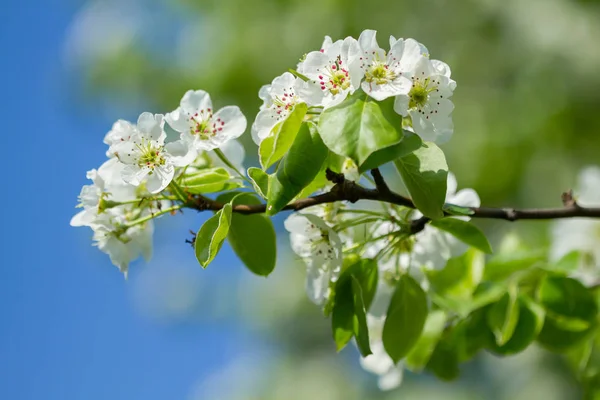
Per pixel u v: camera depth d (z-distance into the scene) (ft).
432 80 3.31
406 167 3.32
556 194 7.02
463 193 3.58
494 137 7.14
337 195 3.34
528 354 6.61
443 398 6.84
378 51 3.29
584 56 6.97
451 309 3.62
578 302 3.63
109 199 3.42
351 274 3.41
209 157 3.45
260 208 3.37
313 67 3.29
